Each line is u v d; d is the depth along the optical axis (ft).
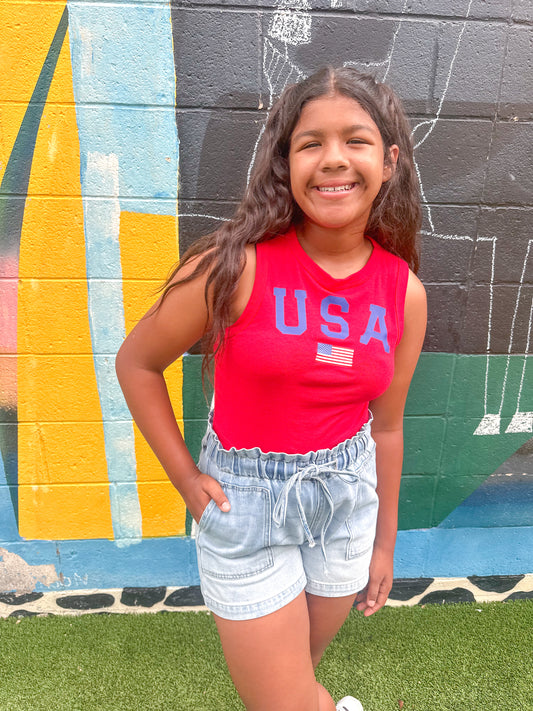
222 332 3.26
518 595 6.69
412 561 6.63
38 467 5.90
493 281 5.73
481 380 6.03
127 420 5.84
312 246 3.51
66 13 4.76
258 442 3.58
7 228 5.23
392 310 3.63
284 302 3.28
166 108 5.05
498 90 5.19
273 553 3.62
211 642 5.99
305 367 3.28
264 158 3.47
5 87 4.90
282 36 4.94
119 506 6.10
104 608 6.40
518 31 5.04
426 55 5.07
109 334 5.59
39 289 5.41
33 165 5.10
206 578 3.72
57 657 5.76
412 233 4.04
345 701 5.12
